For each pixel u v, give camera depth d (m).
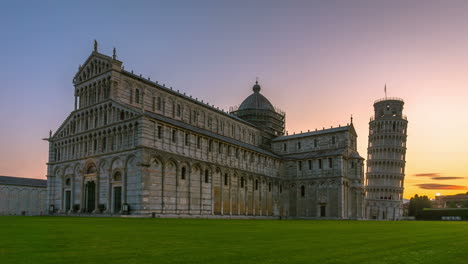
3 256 15.77
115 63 84.56
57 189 93.44
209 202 88.06
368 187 162.88
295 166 120.75
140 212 71.38
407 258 16.69
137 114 76.06
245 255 16.73
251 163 106.38
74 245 19.70
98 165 82.44
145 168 73.19
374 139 168.00
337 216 109.19
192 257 15.94
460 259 16.64
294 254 17.28
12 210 126.62
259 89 146.75
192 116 104.19
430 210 146.62
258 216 105.38
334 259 16.03
